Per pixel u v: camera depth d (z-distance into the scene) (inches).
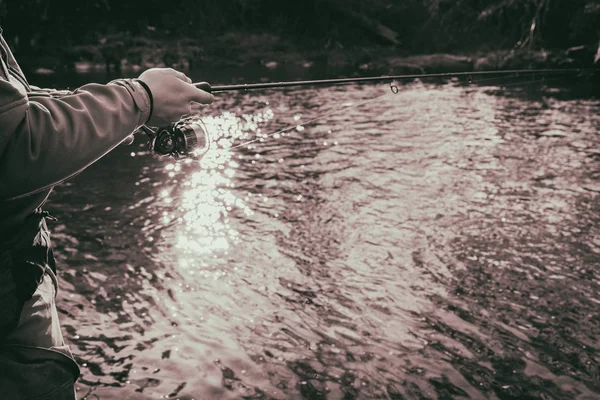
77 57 1269.7
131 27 1469.0
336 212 373.1
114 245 319.6
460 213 366.3
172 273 284.2
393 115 723.4
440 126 647.8
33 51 1263.5
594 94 874.1
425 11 1598.2
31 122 39.4
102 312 246.1
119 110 43.6
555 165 476.7
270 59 1446.9
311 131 628.4
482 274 280.4
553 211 367.2
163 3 1505.9
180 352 217.0
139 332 230.7
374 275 281.4
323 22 1577.3
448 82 1064.2
